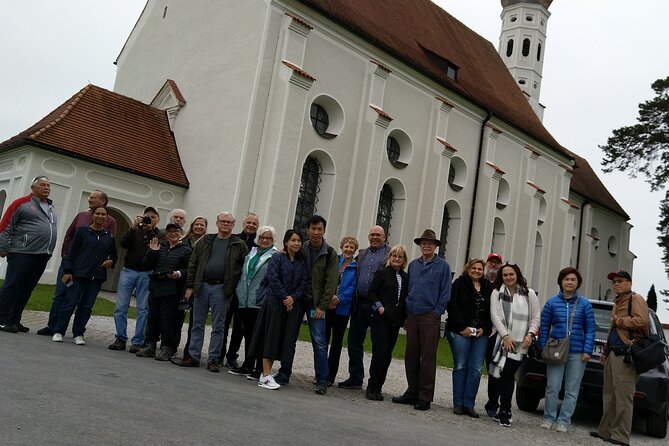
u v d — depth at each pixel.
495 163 24.05
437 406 7.06
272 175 15.73
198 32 19.23
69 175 15.55
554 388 6.55
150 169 17.09
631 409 6.20
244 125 16.06
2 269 15.54
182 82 19.36
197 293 6.86
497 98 25.92
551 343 6.49
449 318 6.73
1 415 3.34
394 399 6.73
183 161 18.12
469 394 6.63
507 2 37.69
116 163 16.30
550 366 6.61
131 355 7.09
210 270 6.87
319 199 17.80
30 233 7.41
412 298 6.71
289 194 15.95
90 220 7.77
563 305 6.58
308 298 6.52
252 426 4.04
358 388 7.36
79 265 7.23
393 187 20.14
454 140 22.20
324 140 17.47
